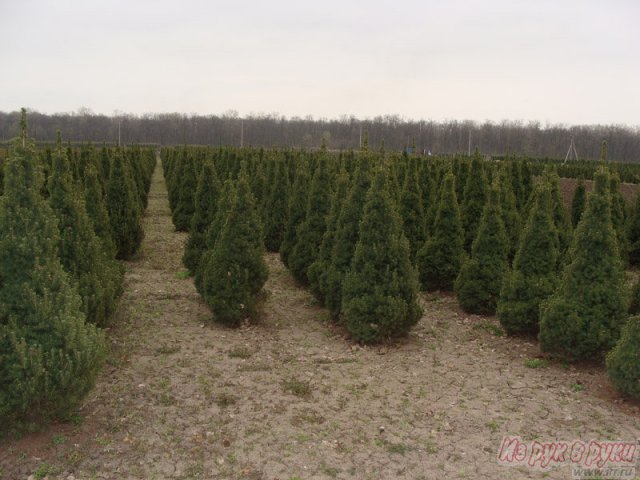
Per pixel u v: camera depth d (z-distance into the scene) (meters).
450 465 5.53
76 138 70.44
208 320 10.02
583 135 65.94
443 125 65.75
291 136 65.31
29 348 5.32
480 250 10.72
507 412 6.69
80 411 6.29
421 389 7.31
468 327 10.12
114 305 8.68
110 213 14.45
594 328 7.77
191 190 19.69
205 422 6.26
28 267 5.59
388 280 8.73
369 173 9.80
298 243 12.46
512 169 18.56
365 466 5.49
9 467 5.25
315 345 8.95
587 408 6.80
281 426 6.21
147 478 5.21
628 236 17.06
